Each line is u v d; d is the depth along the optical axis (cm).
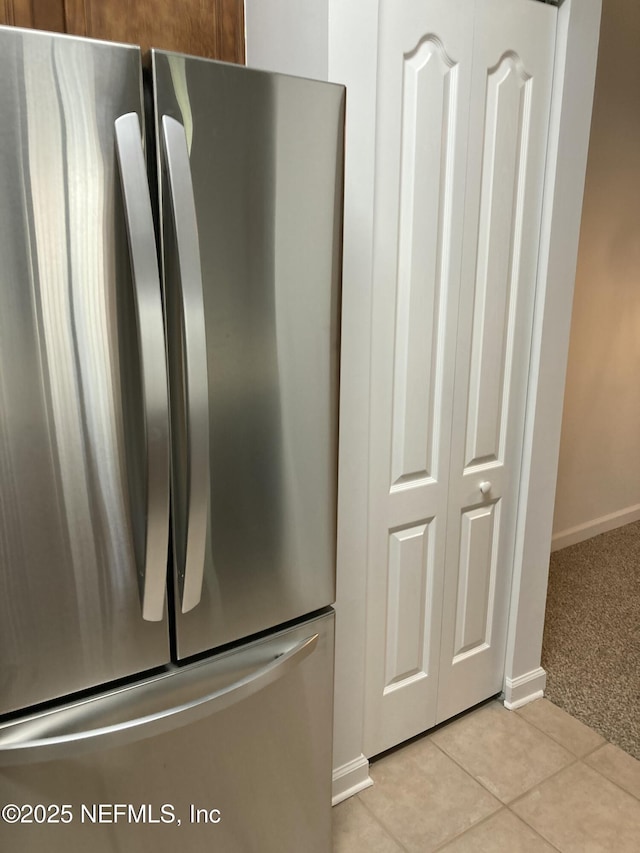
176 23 152
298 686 140
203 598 122
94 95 95
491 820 178
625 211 317
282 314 121
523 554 210
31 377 97
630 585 306
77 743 107
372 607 182
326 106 117
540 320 193
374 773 194
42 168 93
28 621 104
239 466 121
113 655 114
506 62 169
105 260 100
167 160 101
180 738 123
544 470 208
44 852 114
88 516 106
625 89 297
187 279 104
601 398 339
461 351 181
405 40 150
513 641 218
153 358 102
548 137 183
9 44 88
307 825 151
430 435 182
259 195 113
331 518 138
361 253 154
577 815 180
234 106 107
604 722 216
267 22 155
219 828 135
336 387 132
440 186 165
